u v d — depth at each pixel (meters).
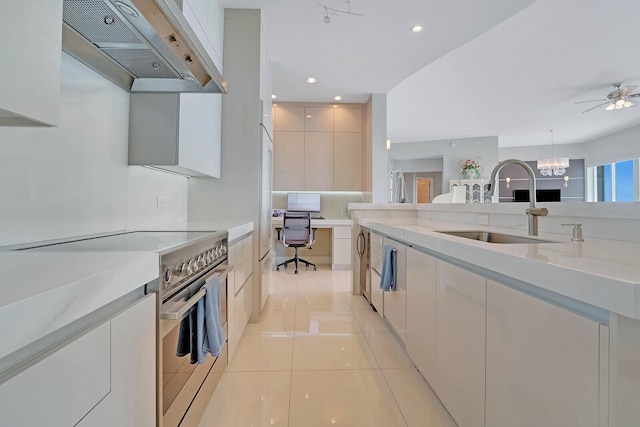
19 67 0.74
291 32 3.32
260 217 2.94
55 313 0.59
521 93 5.82
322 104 5.66
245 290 2.56
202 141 2.39
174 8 1.25
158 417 1.02
